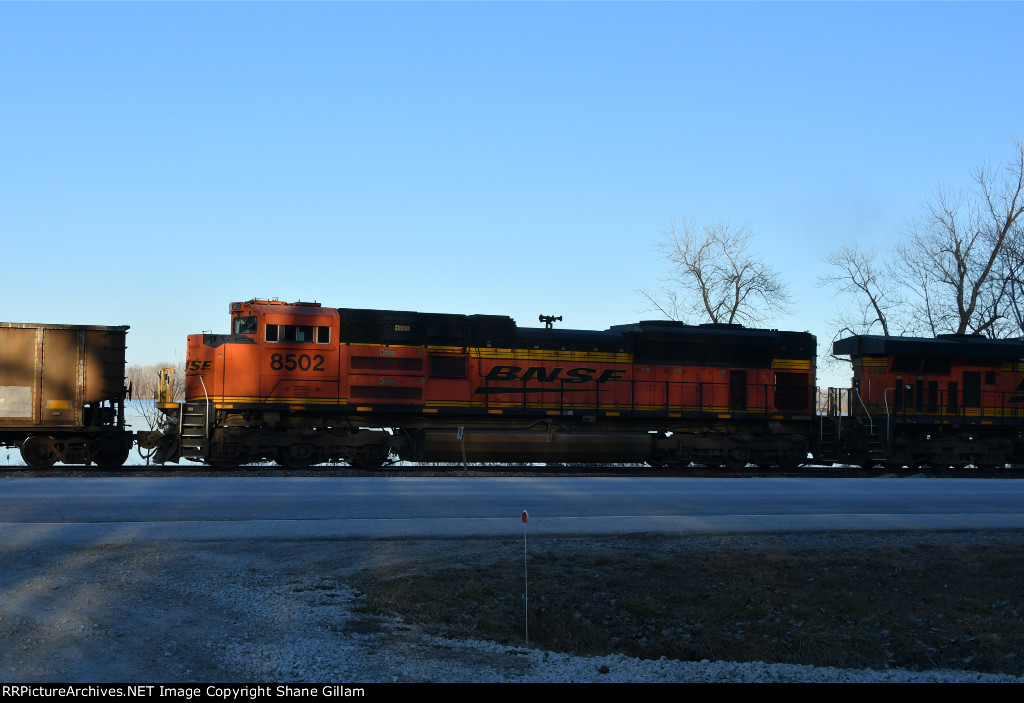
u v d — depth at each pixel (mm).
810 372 29547
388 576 13516
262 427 24562
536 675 10219
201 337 24281
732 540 16891
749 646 13320
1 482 20016
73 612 10883
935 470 30797
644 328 28219
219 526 15758
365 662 10047
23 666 9125
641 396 27844
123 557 13352
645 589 14445
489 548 15461
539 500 19906
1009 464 32531
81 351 23250
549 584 14125
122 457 23891
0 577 12055
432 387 25812
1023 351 31328
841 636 13695
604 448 27062
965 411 31016
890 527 18500
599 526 17359
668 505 19969
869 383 31078
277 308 24609
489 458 26375
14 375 22656
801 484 24594
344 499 19000
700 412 28156
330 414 25109
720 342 28344
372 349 25234
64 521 15711
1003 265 42969
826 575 15547
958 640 13914
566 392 27109
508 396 26531
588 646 12664
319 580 12977
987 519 19734
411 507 18438
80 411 23125
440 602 12781
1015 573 16203
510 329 26750
